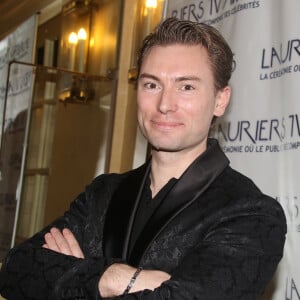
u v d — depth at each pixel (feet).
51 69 12.69
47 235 5.72
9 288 5.36
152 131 5.40
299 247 7.36
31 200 12.40
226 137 8.70
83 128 12.53
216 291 4.64
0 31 16.98
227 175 5.46
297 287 7.28
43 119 12.60
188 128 5.33
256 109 8.30
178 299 4.58
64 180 12.45
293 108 7.69
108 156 12.30
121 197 5.70
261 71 8.33
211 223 5.08
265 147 8.07
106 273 4.93
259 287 4.87
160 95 5.36
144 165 5.91
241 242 4.92
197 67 5.32
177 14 10.40
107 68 12.69
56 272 5.17
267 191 7.91
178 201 5.24
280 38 8.07
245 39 8.63
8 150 12.57
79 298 4.93
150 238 5.16
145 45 5.55
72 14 13.58
